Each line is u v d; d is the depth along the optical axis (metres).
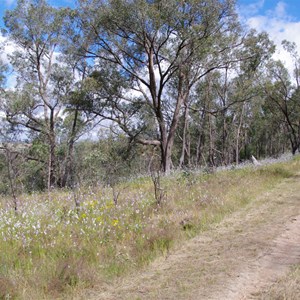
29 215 8.93
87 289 5.16
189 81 25.19
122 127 23.27
